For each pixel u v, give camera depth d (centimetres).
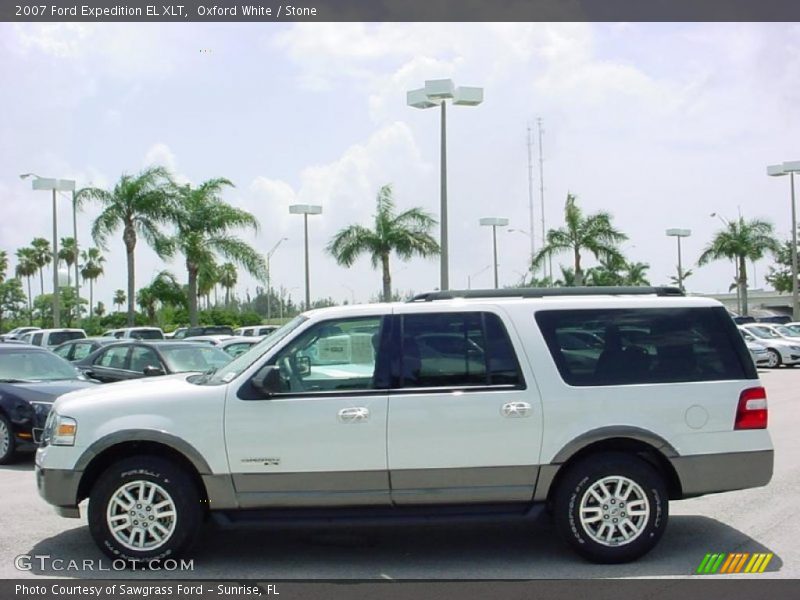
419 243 3416
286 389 635
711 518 764
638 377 639
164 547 627
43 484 638
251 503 626
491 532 732
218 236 3403
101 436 628
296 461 623
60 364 1259
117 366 1473
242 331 3362
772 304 7438
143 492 632
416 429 623
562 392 629
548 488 629
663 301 660
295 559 655
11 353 1228
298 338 645
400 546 691
